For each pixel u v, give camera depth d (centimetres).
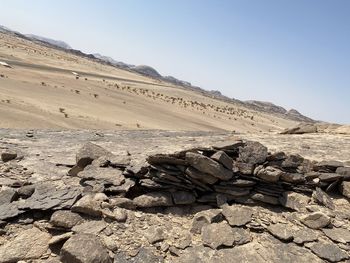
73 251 700
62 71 10612
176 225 870
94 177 998
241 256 779
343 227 913
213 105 14438
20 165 1159
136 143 1669
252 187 1016
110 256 728
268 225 895
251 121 12269
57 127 3744
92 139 1736
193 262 747
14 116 3647
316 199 1014
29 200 883
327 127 2378
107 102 7006
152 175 984
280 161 1073
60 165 1208
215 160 995
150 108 7856
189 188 970
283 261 774
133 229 821
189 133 2167
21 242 748
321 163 1160
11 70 7475
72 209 841
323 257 796
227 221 891
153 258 745
